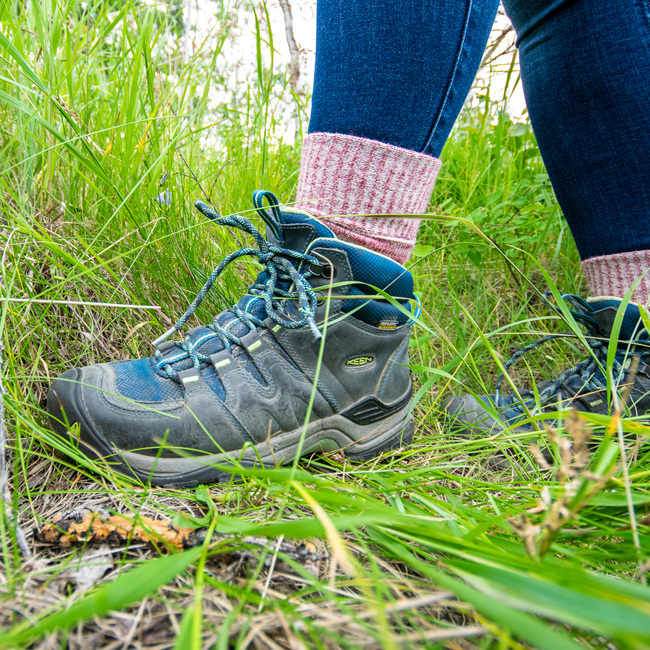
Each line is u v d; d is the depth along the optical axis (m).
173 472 0.74
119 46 1.29
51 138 1.07
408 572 0.54
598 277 1.08
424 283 1.64
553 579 0.37
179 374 0.79
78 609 0.32
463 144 2.37
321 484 0.58
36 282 0.98
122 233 1.12
